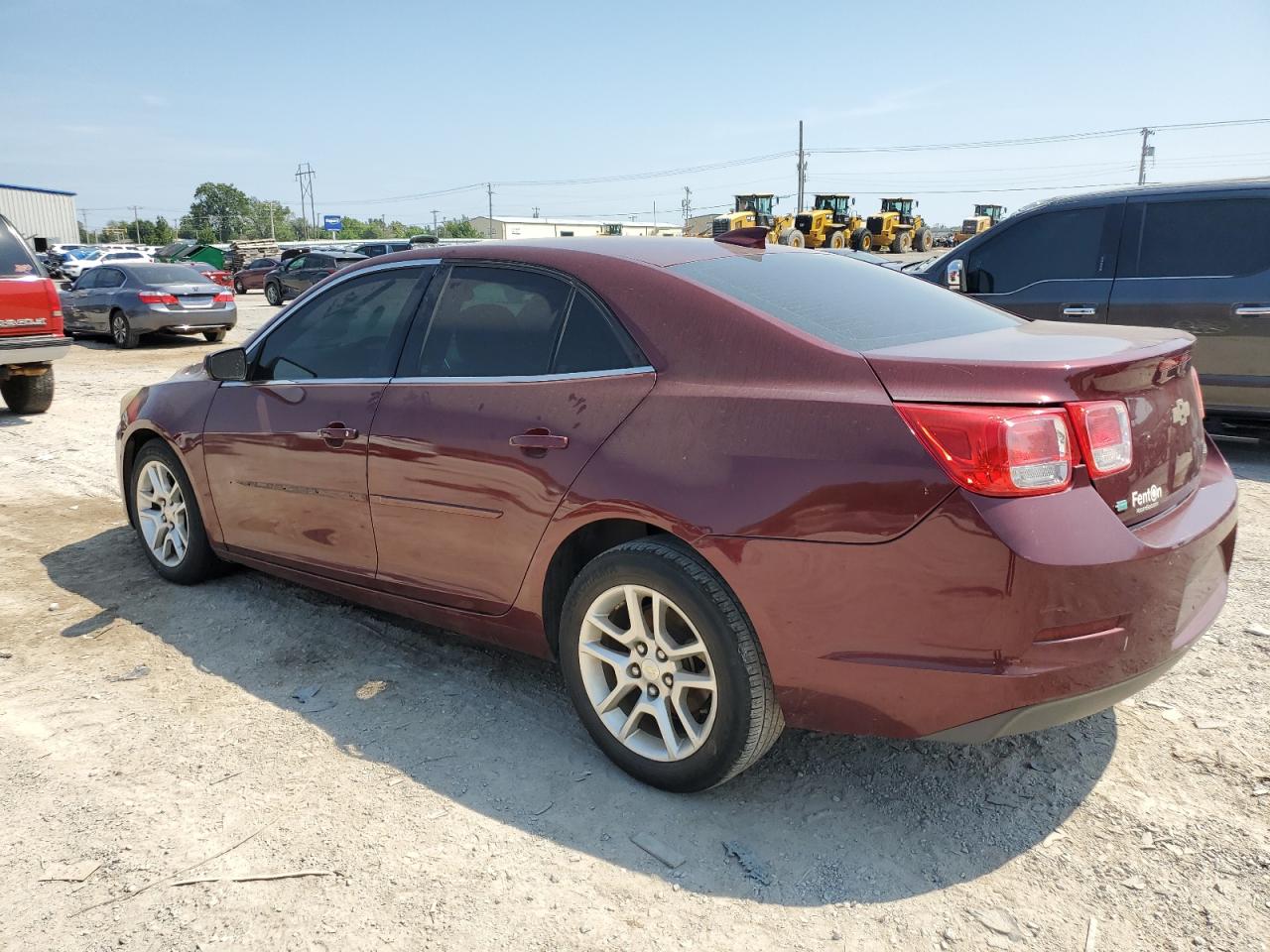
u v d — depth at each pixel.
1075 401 2.24
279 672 3.57
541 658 3.34
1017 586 2.15
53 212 55.84
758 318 2.63
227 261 50.81
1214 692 3.29
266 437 3.75
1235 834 2.52
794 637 2.41
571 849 2.51
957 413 2.21
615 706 2.85
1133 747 2.95
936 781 2.81
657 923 2.24
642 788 2.79
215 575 4.50
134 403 4.60
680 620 2.71
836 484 2.31
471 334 3.21
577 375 2.87
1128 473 2.36
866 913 2.26
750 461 2.44
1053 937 2.17
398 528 3.32
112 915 2.27
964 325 2.96
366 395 3.42
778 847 2.52
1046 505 2.18
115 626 4.02
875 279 3.33
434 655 3.72
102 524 5.54
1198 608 2.57
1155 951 2.12
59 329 9.35
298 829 2.60
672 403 2.62
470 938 2.19
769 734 2.58
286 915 2.27
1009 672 2.20
